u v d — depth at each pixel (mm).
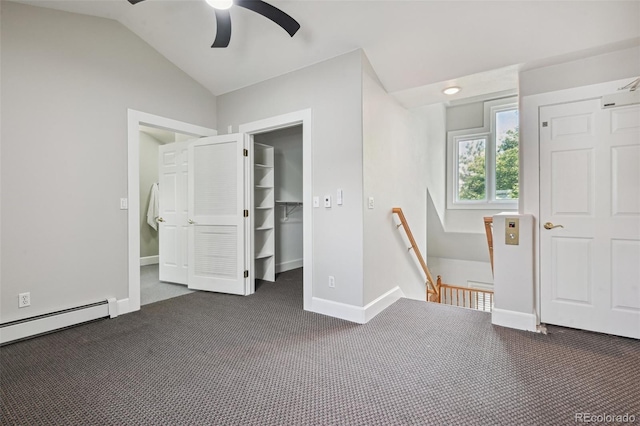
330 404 1626
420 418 1513
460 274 5969
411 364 2023
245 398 1683
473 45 2520
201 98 3791
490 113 5582
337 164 2910
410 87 3111
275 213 4980
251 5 2010
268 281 4395
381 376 1887
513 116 5449
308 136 3104
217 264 3777
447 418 1510
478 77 2842
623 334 2359
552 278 2586
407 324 2721
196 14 2803
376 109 3033
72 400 1667
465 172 5879
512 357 2098
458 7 2285
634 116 2285
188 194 3955
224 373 1939
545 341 2332
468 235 5750
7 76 2371
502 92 5316
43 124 2551
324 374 1917
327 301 2994
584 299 2482
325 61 2986
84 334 2543
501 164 5559
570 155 2502
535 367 1966
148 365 2041
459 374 1897
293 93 3223
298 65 3131
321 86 3018
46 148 2566
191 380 1861
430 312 3023
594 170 2424
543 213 2605
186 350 2256
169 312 3084
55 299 2621
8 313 2385
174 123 3498
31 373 1940
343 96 2869
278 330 2621
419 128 4375
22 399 1676
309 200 3096
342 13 2521
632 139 2295
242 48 3102
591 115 2422
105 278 2928
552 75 2557
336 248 2930
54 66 2611
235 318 2914
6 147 2369
